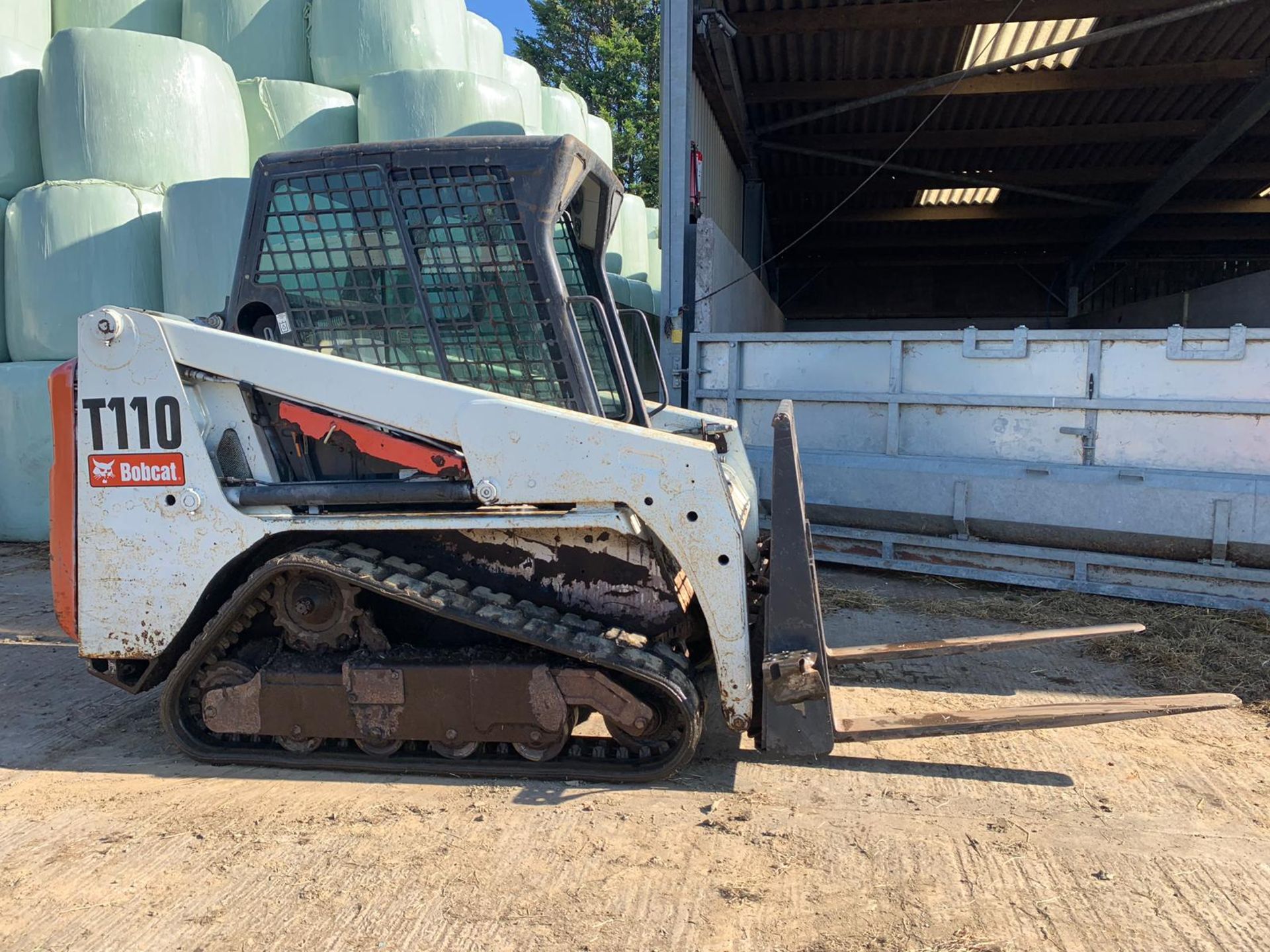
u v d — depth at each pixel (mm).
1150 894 2404
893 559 6090
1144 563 5285
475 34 9273
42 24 7988
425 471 3104
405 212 3186
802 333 6273
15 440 7242
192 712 3330
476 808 2900
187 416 3111
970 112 11602
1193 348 5117
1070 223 16469
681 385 8031
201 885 2443
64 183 6918
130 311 3143
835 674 4273
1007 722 3125
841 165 13398
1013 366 5633
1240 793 3041
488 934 2219
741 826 2773
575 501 2977
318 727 3145
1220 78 10094
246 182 6816
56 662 4551
